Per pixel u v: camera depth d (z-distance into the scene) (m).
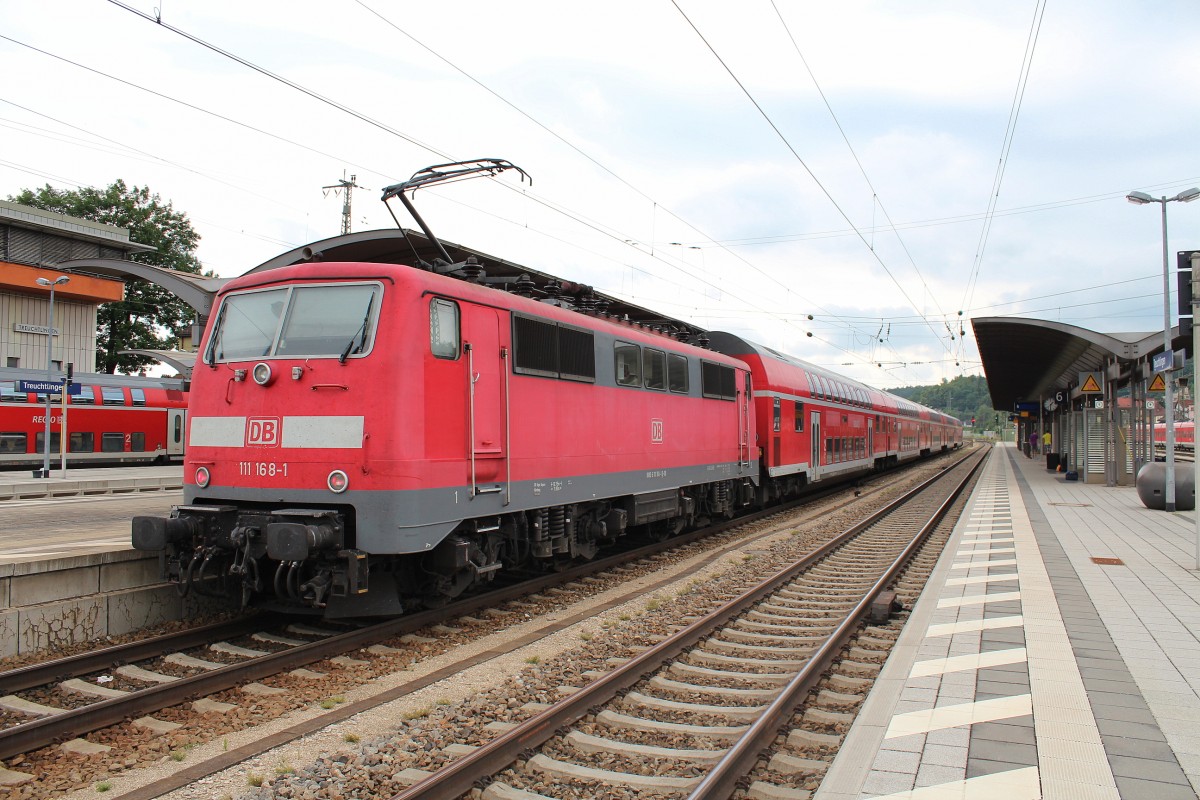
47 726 5.48
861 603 9.31
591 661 7.68
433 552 8.51
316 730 5.87
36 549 10.90
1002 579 10.60
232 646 7.94
